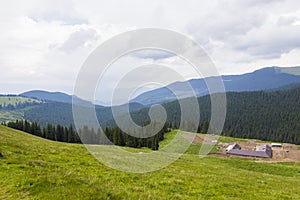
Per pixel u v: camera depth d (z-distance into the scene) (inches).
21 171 554.9
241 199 654.5
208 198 634.8
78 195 457.4
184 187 698.8
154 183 688.4
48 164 685.3
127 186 617.6
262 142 3799.2
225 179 885.8
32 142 1200.8
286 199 721.6
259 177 1095.0
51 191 459.2
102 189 519.5
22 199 432.5
